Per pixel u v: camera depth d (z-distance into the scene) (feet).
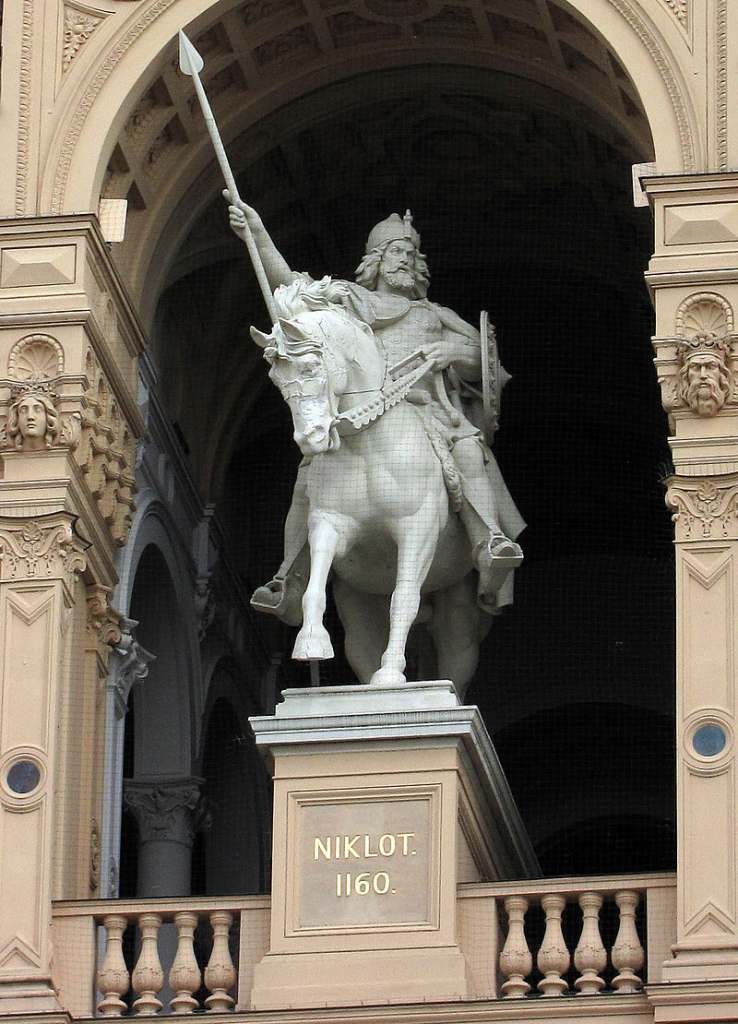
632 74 84.28
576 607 100.42
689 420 80.33
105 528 86.22
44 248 84.48
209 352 98.78
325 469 83.76
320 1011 76.07
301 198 96.48
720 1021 74.28
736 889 76.02
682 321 81.00
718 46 84.02
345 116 94.53
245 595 102.27
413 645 88.63
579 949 77.46
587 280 96.68
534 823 105.60
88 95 86.53
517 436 97.50
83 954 79.36
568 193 95.96
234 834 101.09
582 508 98.37
